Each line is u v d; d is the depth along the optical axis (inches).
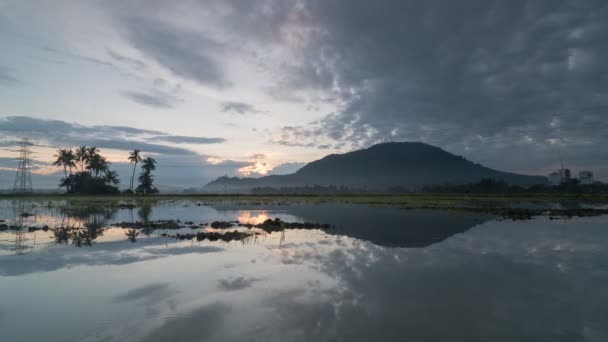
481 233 831.7
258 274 442.9
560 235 797.2
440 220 1142.3
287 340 250.8
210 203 2415.1
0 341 252.5
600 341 255.0
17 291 371.9
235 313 305.3
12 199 2807.6
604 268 483.2
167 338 255.8
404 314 302.5
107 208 1825.8
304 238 753.6
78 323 284.7
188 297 350.3
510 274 445.4
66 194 3398.1
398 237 768.9
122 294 360.8
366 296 353.7
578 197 3090.6
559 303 337.4
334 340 251.0
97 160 3572.8
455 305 328.2
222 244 677.3
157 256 557.9
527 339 257.1
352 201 2527.1
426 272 452.1
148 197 3351.4
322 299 342.6
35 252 593.0
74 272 453.1
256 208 1856.5
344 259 536.7
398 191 7416.3
